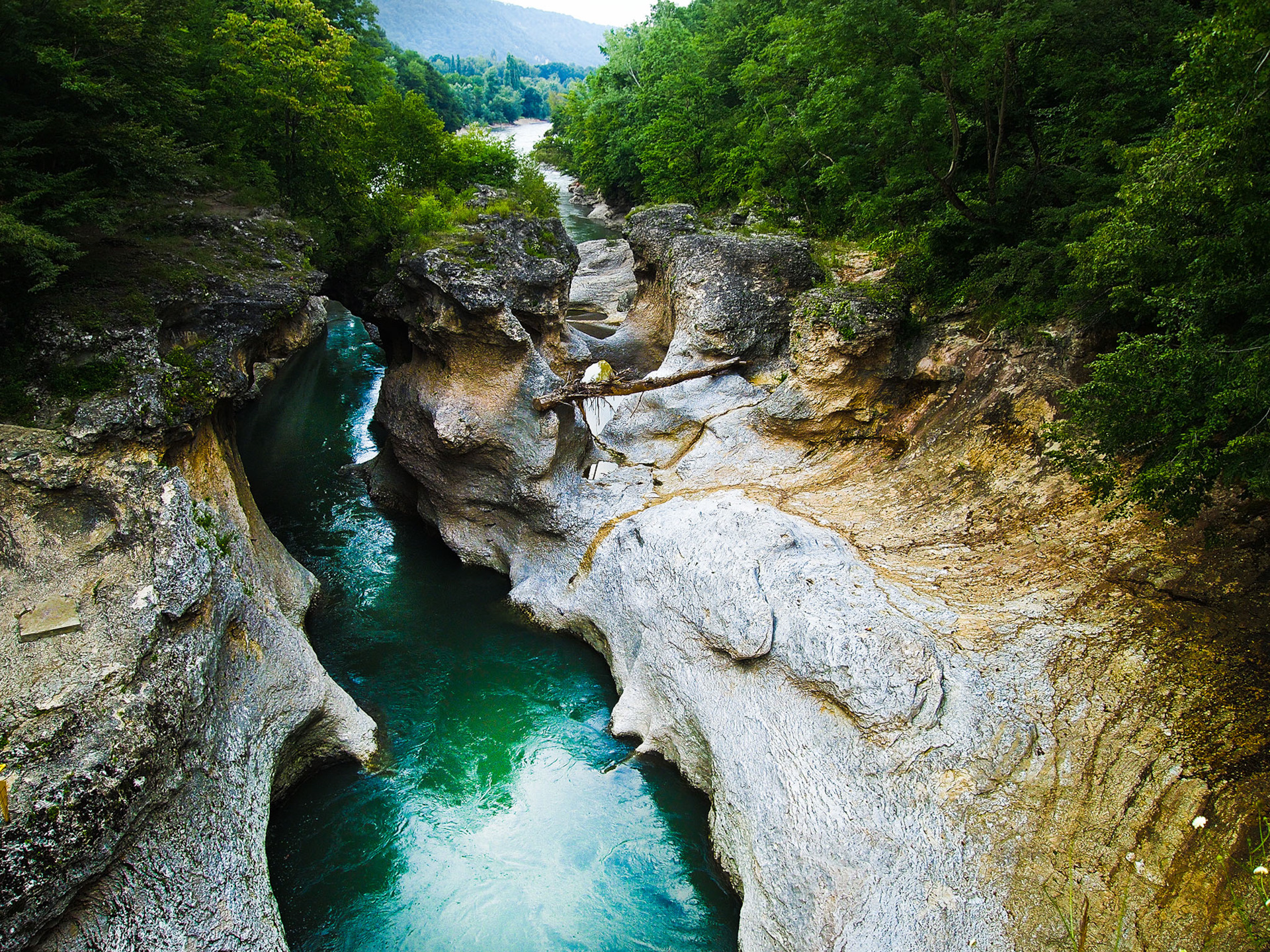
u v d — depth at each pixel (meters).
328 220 28.06
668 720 17.06
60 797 9.56
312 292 20.59
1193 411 11.93
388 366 30.52
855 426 24.19
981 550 17.41
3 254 13.38
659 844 15.30
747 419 25.66
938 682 13.82
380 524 27.05
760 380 28.05
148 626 11.67
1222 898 10.54
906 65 21.89
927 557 17.73
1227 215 11.38
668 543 18.61
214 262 18.80
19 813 9.21
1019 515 17.83
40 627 11.28
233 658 14.17
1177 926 10.54
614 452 26.75
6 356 13.95
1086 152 20.81
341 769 16.64
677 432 26.62
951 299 23.36
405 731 17.98
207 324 17.81
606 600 20.22
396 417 26.00
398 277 25.23
